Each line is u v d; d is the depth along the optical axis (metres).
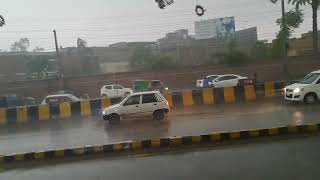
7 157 14.08
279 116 19.47
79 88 53.47
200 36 105.69
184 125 18.97
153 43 84.12
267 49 62.47
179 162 12.26
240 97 27.48
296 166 10.95
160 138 14.86
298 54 60.16
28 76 69.56
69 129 20.70
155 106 21.34
